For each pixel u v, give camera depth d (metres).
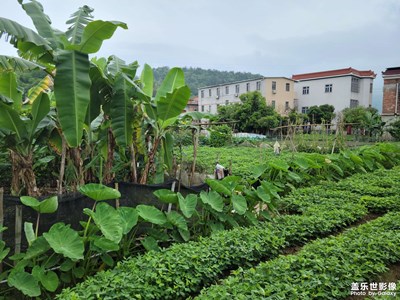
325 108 35.03
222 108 33.28
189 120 7.27
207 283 3.79
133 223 4.25
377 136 26.38
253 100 31.47
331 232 5.67
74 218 4.16
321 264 3.72
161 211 4.84
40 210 3.69
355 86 40.84
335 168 9.97
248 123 30.78
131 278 3.34
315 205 6.76
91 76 5.04
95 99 5.24
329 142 15.86
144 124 6.01
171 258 3.81
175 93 5.23
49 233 3.52
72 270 3.77
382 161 13.10
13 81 4.83
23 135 4.66
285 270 3.69
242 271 3.68
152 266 3.60
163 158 6.42
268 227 5.27
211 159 13.98
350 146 18.86
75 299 2.90
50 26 4.87
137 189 4.90
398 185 8.62
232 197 5.54
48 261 3.65
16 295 3.59
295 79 45.28
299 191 7.90
